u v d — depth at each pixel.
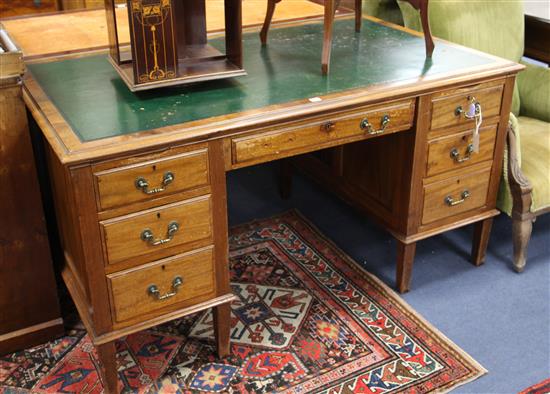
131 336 2.46
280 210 3.35
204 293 2.18
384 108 2.26
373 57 2.59
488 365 2.35
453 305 2.66
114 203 1.88
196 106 2.10
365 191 2.78
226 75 2.24
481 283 2.81
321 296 2.69
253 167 3.77
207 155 1.98
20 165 2.13
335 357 2.37
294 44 2.73
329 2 2.28
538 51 3.32
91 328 2.05
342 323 2.54
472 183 2.64
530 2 4.55
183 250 2.07
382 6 3.23
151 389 2.22
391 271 2.89
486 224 2.80
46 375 2.27
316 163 3.08
